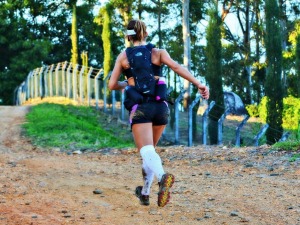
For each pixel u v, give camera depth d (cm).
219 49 4466
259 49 8744
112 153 2767
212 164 2178
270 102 4191
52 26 10881
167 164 2262
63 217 1187
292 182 1672
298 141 2355
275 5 4319
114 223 1141
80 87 5866
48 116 4572
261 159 2148
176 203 1366
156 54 1030
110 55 6750
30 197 1400
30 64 9462
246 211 1275
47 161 2275
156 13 9288
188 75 1015
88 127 4331
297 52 4678
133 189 1582
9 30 9694
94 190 1545
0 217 1159
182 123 4731
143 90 1014
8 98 9675
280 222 1169
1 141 3484
